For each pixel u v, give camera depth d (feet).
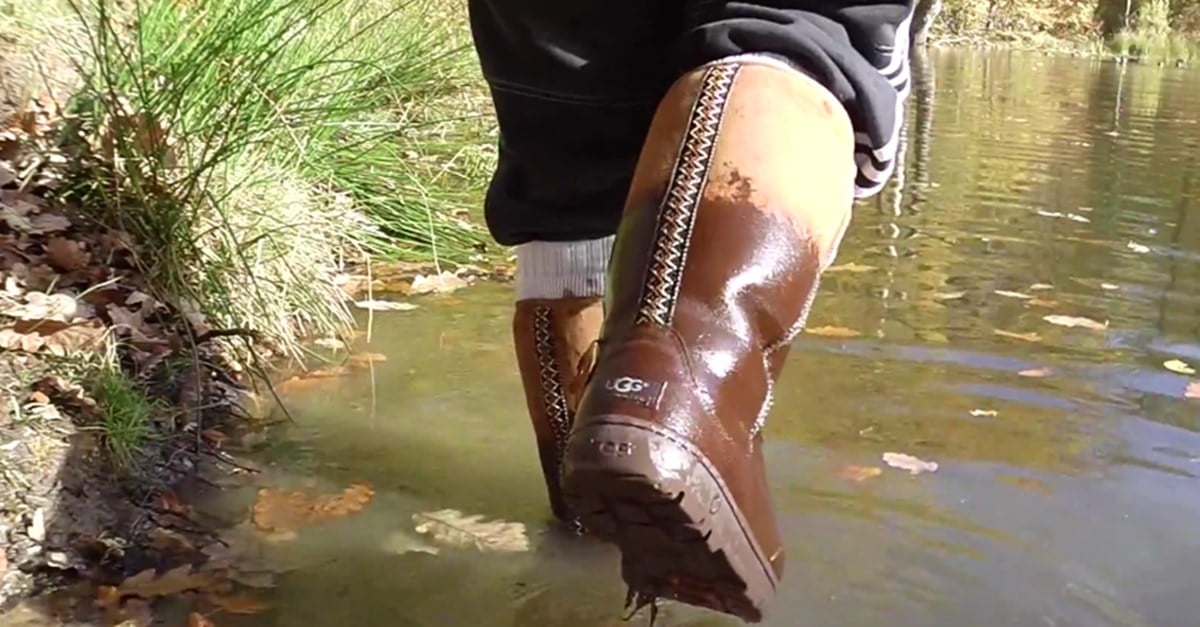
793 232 3.67
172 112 8.72
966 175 17.06
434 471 6.48
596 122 4.70
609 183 4.88
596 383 3.49
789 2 3.95
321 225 9.77
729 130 3.74
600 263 5.31
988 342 8.83
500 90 4.86
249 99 9.51
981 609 5.12
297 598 5.15
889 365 8.23
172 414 6.69
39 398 6.11
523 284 5.44
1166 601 5.19
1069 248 12.30
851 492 6.20
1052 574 5.41
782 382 7.82
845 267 11.16
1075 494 6.24
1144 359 8.53
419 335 8.82
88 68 9.62
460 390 7.68
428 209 10.93
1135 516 6.00
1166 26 73.36
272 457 6.58
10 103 8.86
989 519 5.93
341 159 11.19
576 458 3.36
